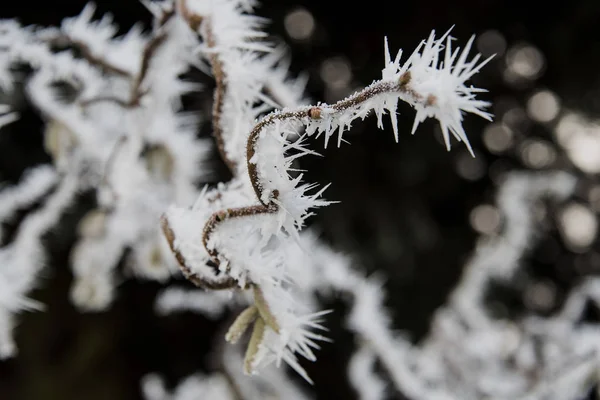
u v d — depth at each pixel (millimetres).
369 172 1600
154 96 688
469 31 1631
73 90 987
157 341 1769
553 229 1873
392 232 1571
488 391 1051
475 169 1820
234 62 573
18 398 1639
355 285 965
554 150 1869
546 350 989
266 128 502
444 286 1722
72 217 1332
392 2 1553
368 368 1039
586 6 1603
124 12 1396
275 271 535
